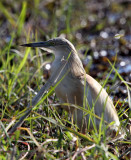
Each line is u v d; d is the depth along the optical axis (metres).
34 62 12.20
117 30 18.27
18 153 6.82
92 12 20.41
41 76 11.28
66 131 7.60
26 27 16.56
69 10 16.44
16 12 17.58
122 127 8.36
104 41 16.77
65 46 9.20
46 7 19.61
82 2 20.53
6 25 17.75
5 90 10.35
